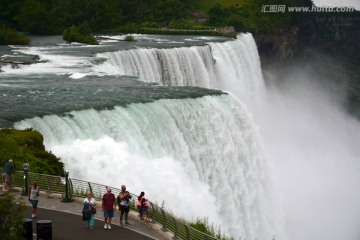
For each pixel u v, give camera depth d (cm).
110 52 8869
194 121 6200
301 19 16950
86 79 7088
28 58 8456
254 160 6906
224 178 6381
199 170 6134
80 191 4088
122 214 3494
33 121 5062
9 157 4231
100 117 5419
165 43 10925
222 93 6762
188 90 6688
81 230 3403
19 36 10612
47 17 13112
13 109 5359
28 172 3894
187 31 13825
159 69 9338
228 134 6531
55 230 3384
